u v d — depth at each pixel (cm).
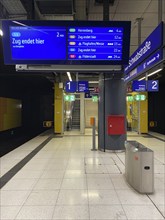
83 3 559
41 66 451
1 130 1498
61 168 561
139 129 1376
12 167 573
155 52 373
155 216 317
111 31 423
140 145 445
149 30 747
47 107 2148
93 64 432
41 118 2141
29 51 426
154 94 1948
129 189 419
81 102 1410
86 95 1659
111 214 323
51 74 1220
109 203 359
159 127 1925
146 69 433
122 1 553
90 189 419
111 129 754
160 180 468
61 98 1395
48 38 423
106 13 536
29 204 358
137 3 562
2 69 1052
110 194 395
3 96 1593
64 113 1554
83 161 635
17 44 423
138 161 403
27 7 493
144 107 1373
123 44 427
